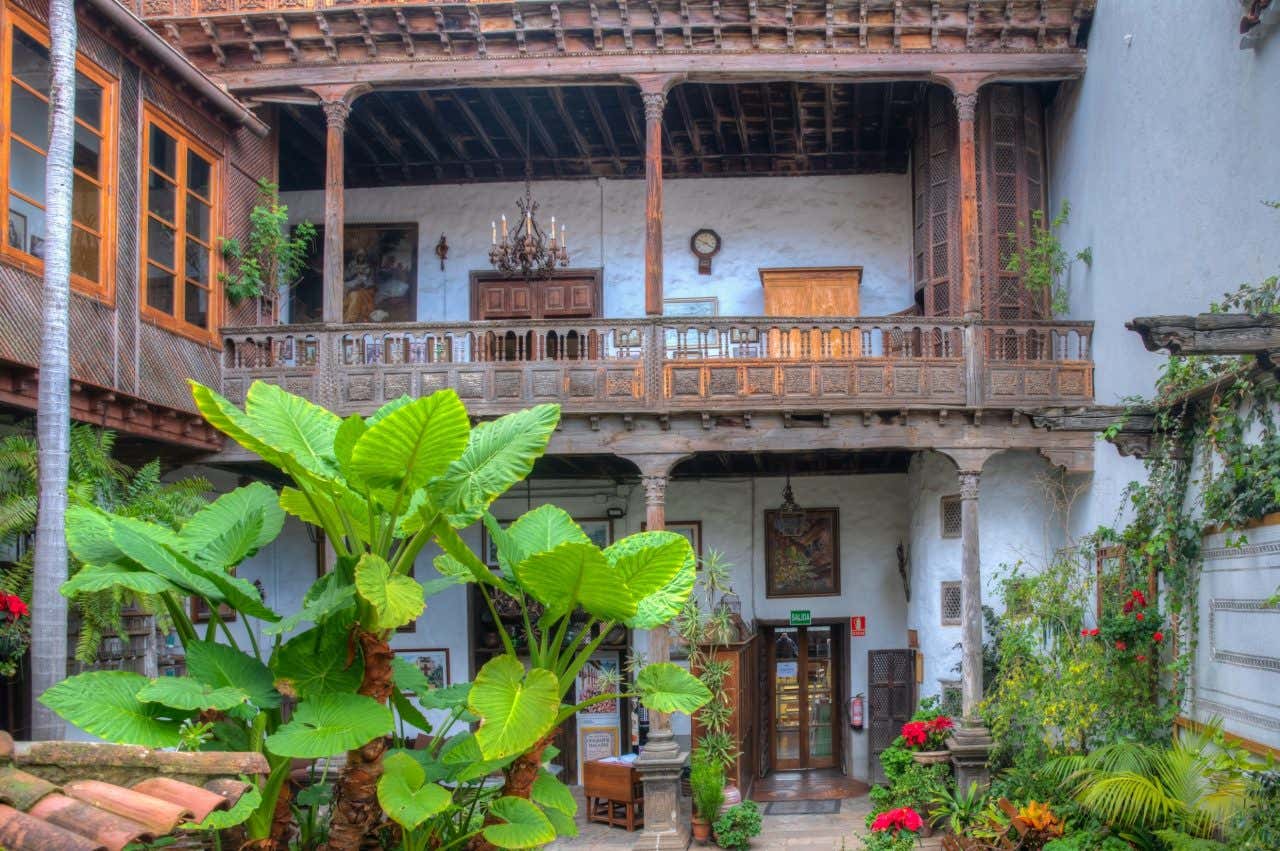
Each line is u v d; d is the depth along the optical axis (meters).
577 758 17.06
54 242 8.77
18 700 10.98
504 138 17.55
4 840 3.78
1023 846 10.15
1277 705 9.00
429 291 18.23
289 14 14.08
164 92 12.91
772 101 16.45
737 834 13.19
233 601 6.85
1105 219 13.74
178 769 4.76
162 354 12.70
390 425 6.00
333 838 6.48
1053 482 14.81
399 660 7.87
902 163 18.03
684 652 16.69
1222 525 9.88
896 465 17.73
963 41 14.34
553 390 13.91
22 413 10.93
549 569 6.59
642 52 14.26
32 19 10.56
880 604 17.62
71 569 9.32
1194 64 11.41
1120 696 10.91
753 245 18.12
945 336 14.16
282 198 18.55
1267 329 7.95
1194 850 8.50
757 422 14.02
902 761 13.55
